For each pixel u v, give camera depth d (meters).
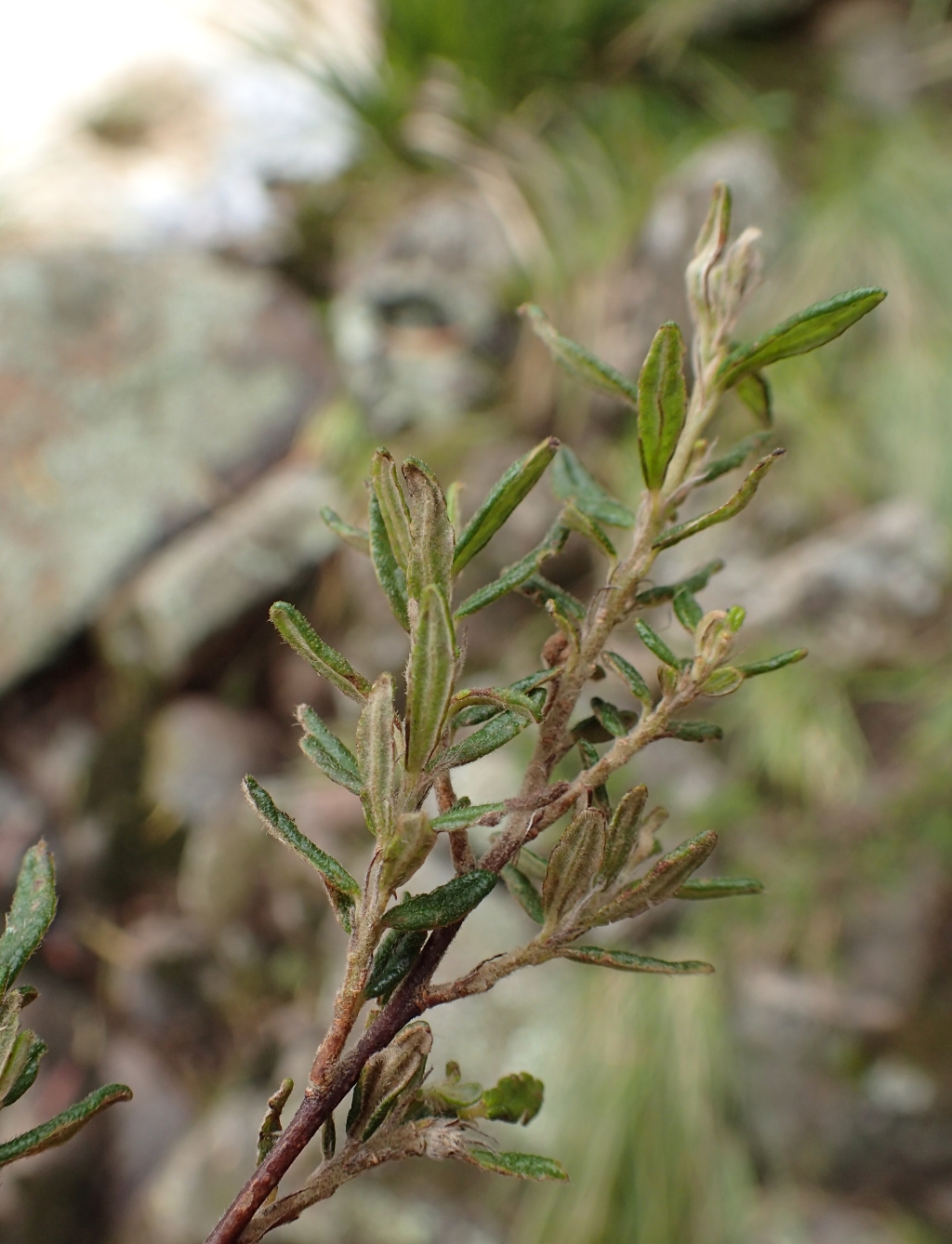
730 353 0.25
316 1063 0.23
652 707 0.24
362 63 1.66
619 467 1.24
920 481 1.17
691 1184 0.96
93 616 1.41
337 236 1.58
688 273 0.25
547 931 0.23
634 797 0.23
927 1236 0.93
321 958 1.19
